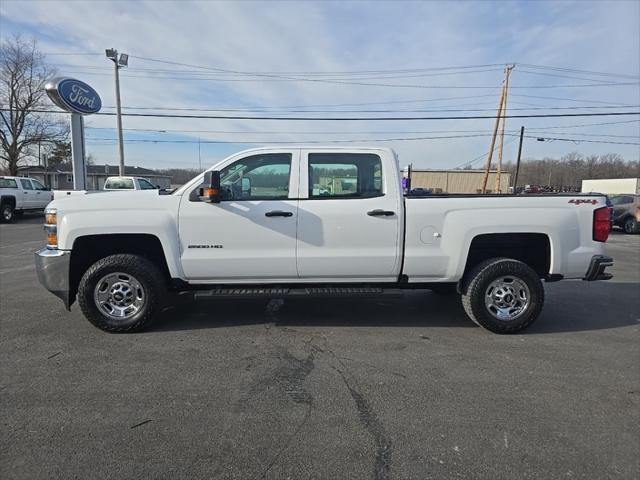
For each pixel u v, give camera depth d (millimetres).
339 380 3594
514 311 4773
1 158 39781
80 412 3064
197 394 3340
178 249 4605
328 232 4625
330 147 4727
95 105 10547
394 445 2709
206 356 4070
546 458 2588
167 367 3820
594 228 4766
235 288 4820
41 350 4188
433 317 5367
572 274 4789
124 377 3621
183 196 4609
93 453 2600
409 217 4648
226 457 2576
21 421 2941
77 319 5133
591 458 2592
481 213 4664
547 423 2975
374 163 4723
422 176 51875
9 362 3906
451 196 4754
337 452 2635
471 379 3637
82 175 10109
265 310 5586
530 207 4676
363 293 4688
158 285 4645
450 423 2965
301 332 4762
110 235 4645
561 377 3693
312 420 2988
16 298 6078
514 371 3807
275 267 4664
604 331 4934
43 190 21172
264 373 3715
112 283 4629
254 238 4609
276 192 4676
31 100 38781
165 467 2480
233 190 4680
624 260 10516
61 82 9234
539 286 4715
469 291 4723
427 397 3322
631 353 4258
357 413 3082
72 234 4523
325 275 4750
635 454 2633
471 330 4902
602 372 3805
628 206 17906
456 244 4672
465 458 2584
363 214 4613
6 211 18734
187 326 4926
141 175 59219
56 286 4570
